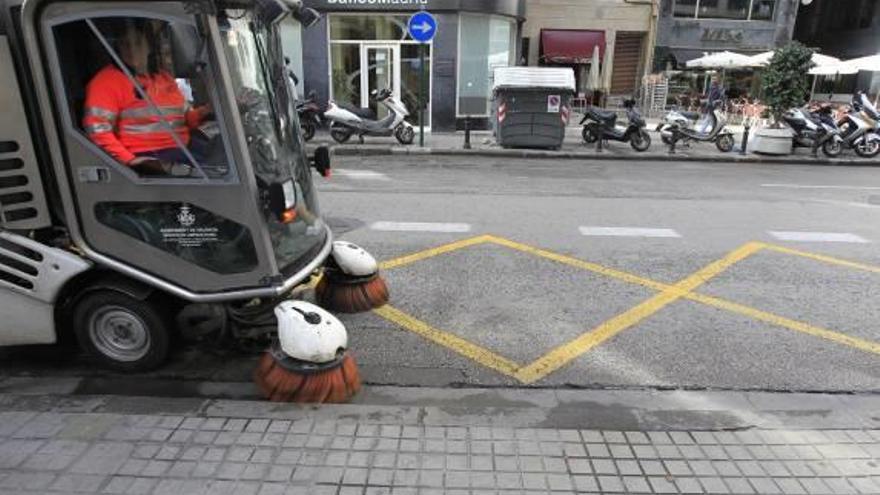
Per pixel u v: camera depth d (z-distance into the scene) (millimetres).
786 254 6883
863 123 15492
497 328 4836
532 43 24531
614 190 10555
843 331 4914
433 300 5340
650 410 3713
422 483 2928
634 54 25594
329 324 3762
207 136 3514
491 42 18125
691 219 8438
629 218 8406
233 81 3525
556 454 3174
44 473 2947
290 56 17438
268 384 3688
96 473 2953
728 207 9305
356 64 17828
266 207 3729
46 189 3707
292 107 4418
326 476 2965
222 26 3420
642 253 6812
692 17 26109
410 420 3475
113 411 3525
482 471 3023
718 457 3186
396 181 10938
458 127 18375
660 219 8391
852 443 3352
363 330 4738
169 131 3527
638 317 5102
